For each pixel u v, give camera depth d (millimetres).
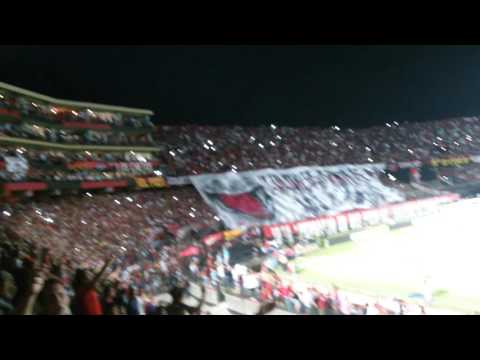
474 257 32344
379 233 44375
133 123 48750
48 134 39406
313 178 57688
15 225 26922
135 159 47312
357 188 59062
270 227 41125
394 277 28766
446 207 52719
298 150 62938
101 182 40531
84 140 42906
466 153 68875
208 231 40312
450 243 37594
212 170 52469
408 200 57812
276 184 54219
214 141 57969
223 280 24953
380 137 71062
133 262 27469
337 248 39594
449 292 24531
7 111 36344
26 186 33281
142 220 38500
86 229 32156
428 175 65438
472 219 46281
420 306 19500
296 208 51406
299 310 20109
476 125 73562
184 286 21953
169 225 39156
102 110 46500
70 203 36594
